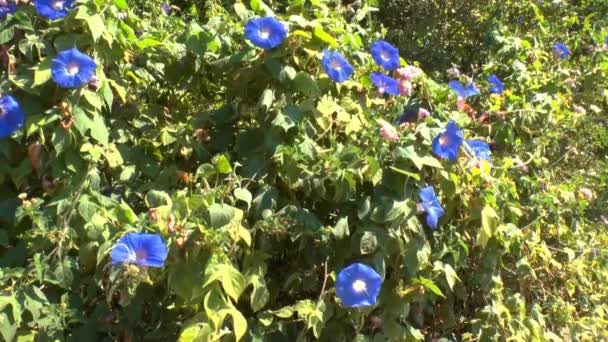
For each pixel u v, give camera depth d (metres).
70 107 1.02
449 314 1.27
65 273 0.97
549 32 2.12
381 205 1.08
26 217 1.07
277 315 1.03
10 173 1.07
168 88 1.35
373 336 1.14
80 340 0.98
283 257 1.15
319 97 1.16
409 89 1.22
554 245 1.57
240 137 1.17
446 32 2.28
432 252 1.19
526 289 1.45
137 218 0.97
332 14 1.30
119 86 1.14
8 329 0.88
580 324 1.44
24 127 1.04
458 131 1.14
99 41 1.09
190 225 0.93
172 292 0.96
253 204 1.07
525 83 1.72
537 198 1.48
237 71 1.18
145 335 1.02
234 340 1.01
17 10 1.06
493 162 1.45
